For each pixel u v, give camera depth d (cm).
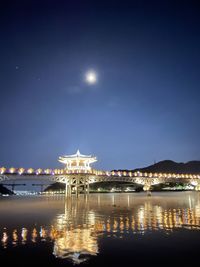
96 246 2491
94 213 5384
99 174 13050
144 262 2038
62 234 3078
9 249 2419
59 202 10156
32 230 3384
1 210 6606
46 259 2122
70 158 13188
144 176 14525
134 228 3381
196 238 2775
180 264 1991
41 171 11988
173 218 4291
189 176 16012
